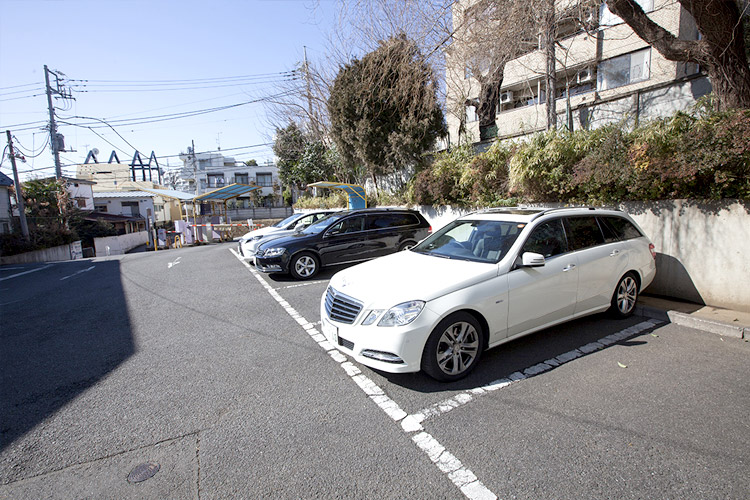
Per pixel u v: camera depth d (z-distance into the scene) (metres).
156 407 3.45
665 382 3.57
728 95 5.96
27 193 23.19
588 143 6.68
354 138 15.05
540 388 3.53
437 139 14.72
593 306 4.74
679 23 12.77
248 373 4.07
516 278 3.99
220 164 57.78
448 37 8.98
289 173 30.61
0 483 2.57
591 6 7.61
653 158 5.59
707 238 5.41
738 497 2.25
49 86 23.64
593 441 2.78
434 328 3.54
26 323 6.16
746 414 3.05
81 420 3.29
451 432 2.95
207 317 6.09
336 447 2.83
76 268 12.51
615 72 14.68
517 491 2.35
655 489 2.33
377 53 10.58
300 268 8.47
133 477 2.58
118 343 5.09
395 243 9.28
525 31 8.60
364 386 3.71
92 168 54.16
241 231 26.88
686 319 4.96
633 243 5.18
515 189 8.05
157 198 46.66
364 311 3.63
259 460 2.71
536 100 16.84
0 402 3.64
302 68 19.23
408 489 2.40
